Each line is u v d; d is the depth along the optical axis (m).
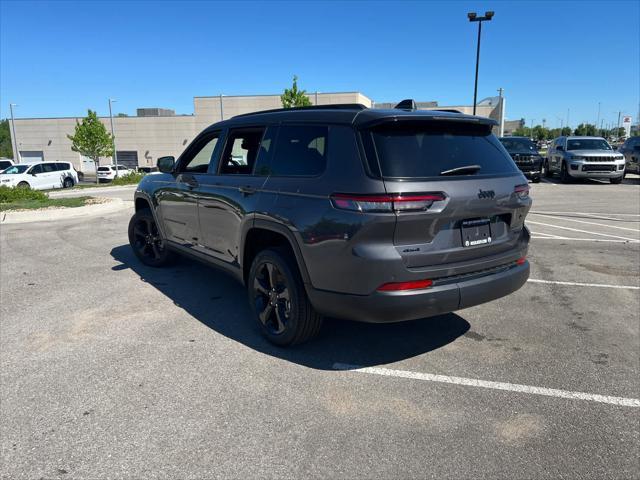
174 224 5.52
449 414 2.98
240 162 4.53
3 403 3.10
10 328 4.36
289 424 2.87
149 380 3.40
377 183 3.06
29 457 2.58
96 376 3.46
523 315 4.71
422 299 3.18
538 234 9.00
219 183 4.46
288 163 3.75
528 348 3.96
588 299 5.19
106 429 2.83
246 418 2.93
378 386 3.33
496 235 3.64
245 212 4.00
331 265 3.27
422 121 3.35
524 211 3.84
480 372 3.54
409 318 3.24
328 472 2.46
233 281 5.85
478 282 3.42
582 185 19.91
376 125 3.24
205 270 6.37
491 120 3.69
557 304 5.03
